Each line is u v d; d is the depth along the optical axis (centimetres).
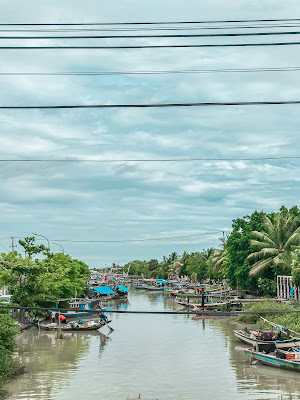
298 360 3412
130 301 10875
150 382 3161
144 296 12938
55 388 3017
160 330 5803
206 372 3438
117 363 3784
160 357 4016
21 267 6128
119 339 5100
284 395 2825
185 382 3152
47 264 6391
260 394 2852
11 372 3316
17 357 4078
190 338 5081
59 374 3409
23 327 5959
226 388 2992
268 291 7425
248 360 3847
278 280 7175
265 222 8031
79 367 3647
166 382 3158
